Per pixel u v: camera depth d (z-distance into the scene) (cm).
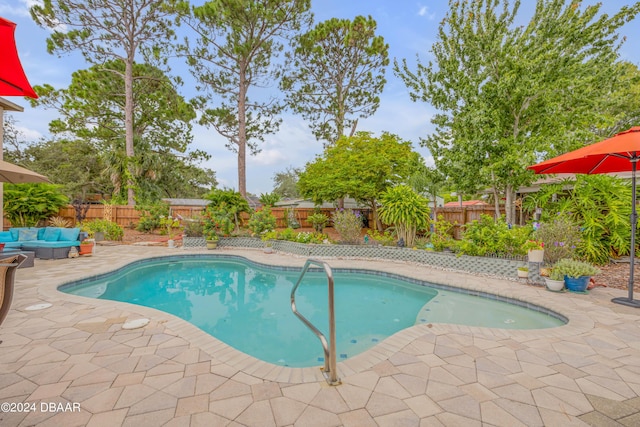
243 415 209
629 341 332
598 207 746
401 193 948
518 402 224
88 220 1594
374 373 267
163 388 242
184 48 1788
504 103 905
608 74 843
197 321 516
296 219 1888
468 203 2055
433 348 318
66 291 619
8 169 506
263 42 1808
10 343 327
